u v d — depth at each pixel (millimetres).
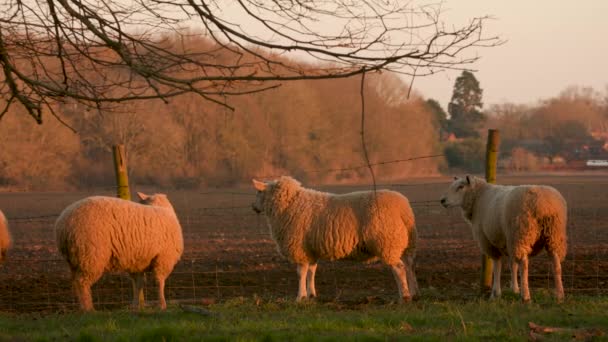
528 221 12586
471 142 85875
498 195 13727
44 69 7727
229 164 61156
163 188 58406
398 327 9398
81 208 12445
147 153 57969
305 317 10570
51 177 56000
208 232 26031
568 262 17656
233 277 16734
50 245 23250
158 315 11109
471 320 10078
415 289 13812
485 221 13781
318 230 13570
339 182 66750
